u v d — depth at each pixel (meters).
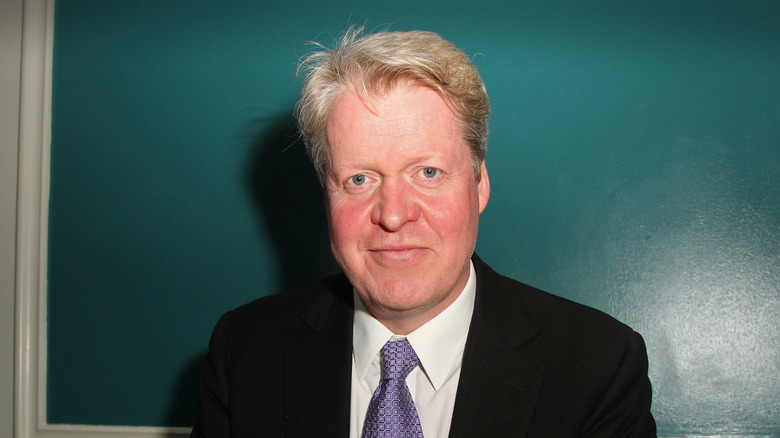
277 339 1.22
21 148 1.69
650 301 1.61
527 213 1.63
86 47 1.70
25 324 1.70
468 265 1.13
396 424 1.03
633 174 1.61
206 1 1.69
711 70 1.60
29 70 1.69
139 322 1.70
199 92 1.69
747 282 1.59
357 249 0.99
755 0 1.59
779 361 1.58
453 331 1.09
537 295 1.22
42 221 1.71
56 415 1.71
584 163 1.62
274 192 1.68
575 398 1.05
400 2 1.66
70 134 1.71
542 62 1.63
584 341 1.11
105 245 1.71
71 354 1.71
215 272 1.69
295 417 1.11
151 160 1.70
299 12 1.67
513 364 1.07
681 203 1.60
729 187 1.59
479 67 1.64
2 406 1.71
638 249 1.61
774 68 1.59
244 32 1.68
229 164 1.69
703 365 1.60
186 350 1.70
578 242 1.62
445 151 0.95
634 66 1.61
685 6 1.61
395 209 0.93
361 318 1.13
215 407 1.25
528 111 1.63
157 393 1.70
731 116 1.60
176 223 1.70
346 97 0.95
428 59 0.93
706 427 1.60
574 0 1.62
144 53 1.70
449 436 1.03
